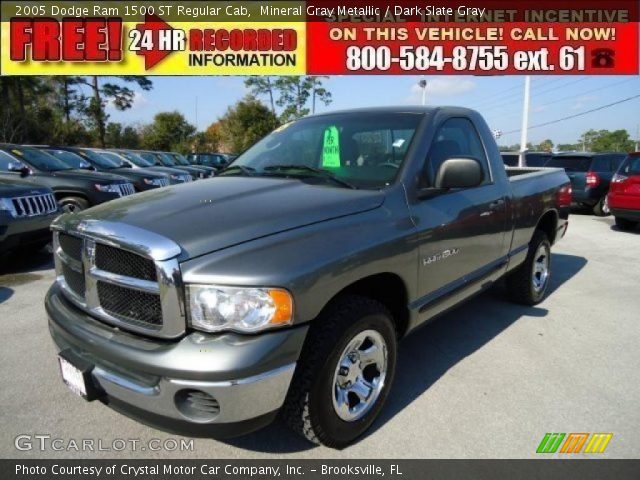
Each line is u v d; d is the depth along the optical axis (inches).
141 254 78.8
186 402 79.2
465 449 98.2
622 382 125.9
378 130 125.3
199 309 77.0
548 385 124.0
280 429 105.0
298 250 83.4
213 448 98.8
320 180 114.3
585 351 145.2
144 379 80.4
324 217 92.4
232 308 76.3
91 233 87.0
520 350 145.6
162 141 1702.8
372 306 95.3
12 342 147.7
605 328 163.9
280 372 79.0
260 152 140.3
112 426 105.8
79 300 94.6
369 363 100.3
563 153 520.4
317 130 135.0
